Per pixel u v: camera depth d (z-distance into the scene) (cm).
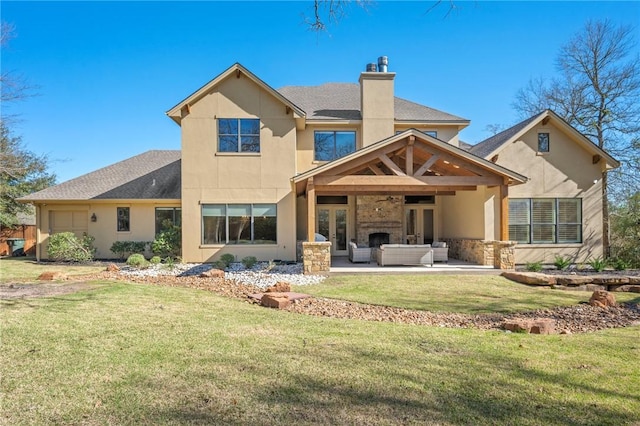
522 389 413
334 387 415
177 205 1984
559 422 343
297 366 476
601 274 1438
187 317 732
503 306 912
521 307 904
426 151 1399
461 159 1386
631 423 342
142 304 848
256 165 1694
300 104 2062
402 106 2162
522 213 1753
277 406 371
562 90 2634
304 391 404
